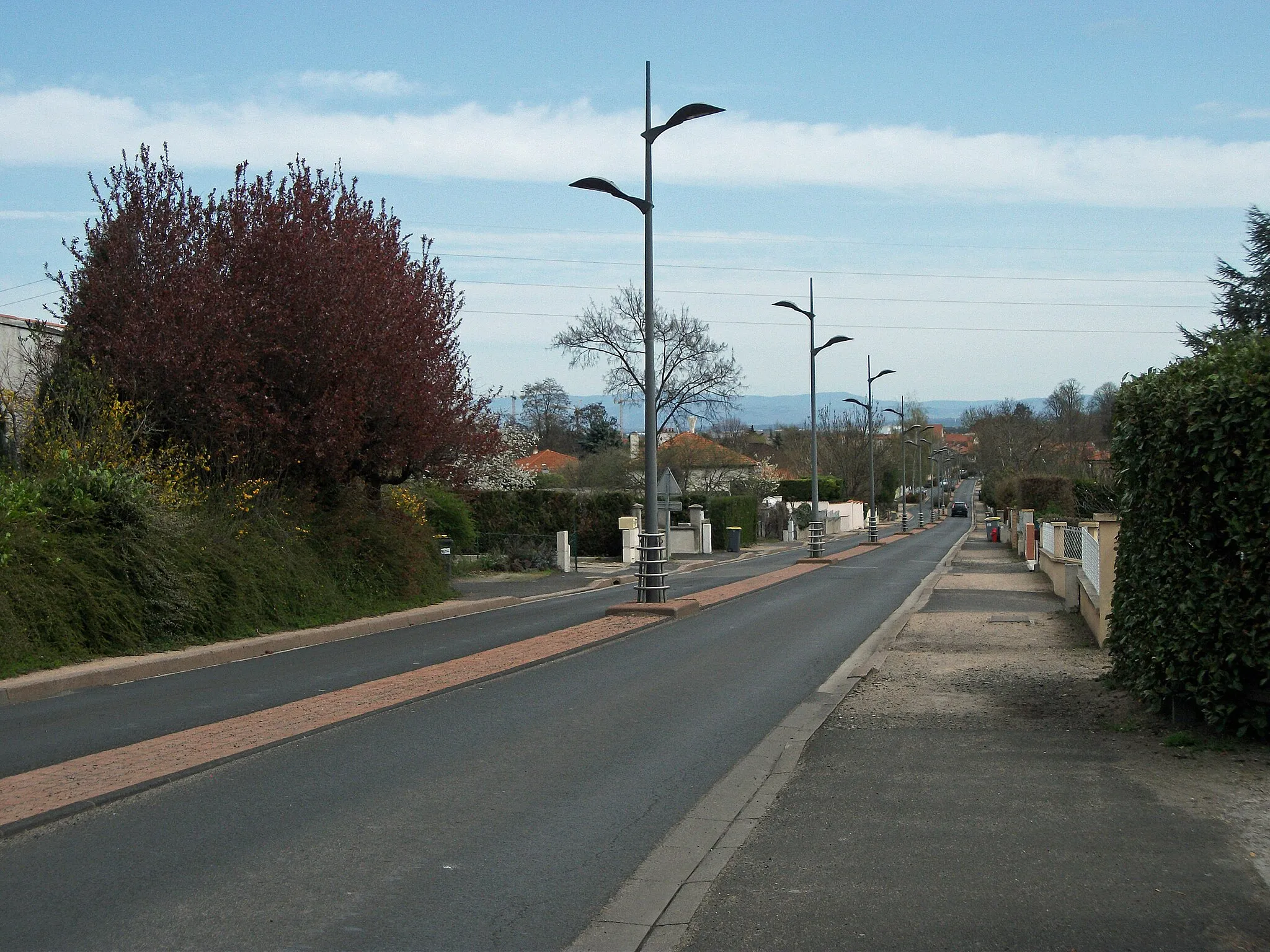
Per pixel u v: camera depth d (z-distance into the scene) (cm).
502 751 862
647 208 2016
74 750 870
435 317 2292
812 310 3959
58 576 1407
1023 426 8925
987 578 3012
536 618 2030
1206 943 456
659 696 1116
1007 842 595
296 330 1981
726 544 5453
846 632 1711
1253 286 3797
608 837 636
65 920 502
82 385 1850
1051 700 1013
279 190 2102
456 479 2397
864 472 9781
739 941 475
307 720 973
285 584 1833
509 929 495
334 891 543
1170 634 811
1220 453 757
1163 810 643
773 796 711
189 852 604
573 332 6238
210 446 1991
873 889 532
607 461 6412
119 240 1981
